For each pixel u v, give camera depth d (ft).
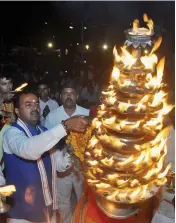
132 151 6.11
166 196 8.13
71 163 9.32
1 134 10.93
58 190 13.61
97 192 6.35
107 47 57.16
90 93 29.63
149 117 6.15
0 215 10.06
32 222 10.14
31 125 10.23
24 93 10.23
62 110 15.03
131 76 6.14
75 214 8.18
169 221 8.38
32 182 10.01
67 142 8.58
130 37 6.18
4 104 11.39
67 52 70.13
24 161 9.98
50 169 10.31
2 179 9.56
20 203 10.02
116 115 6.19
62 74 45.42
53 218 10.55
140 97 6.05
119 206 6.59
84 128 8.27
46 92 20.43
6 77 12.23
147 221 7.75
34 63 60.90
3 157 10.30
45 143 8.92
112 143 6.12
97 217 7.53
